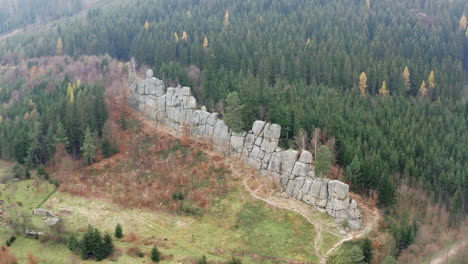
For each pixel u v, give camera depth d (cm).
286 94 13675
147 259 9488
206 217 11244
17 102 16575
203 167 12912
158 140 14275
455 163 12512
